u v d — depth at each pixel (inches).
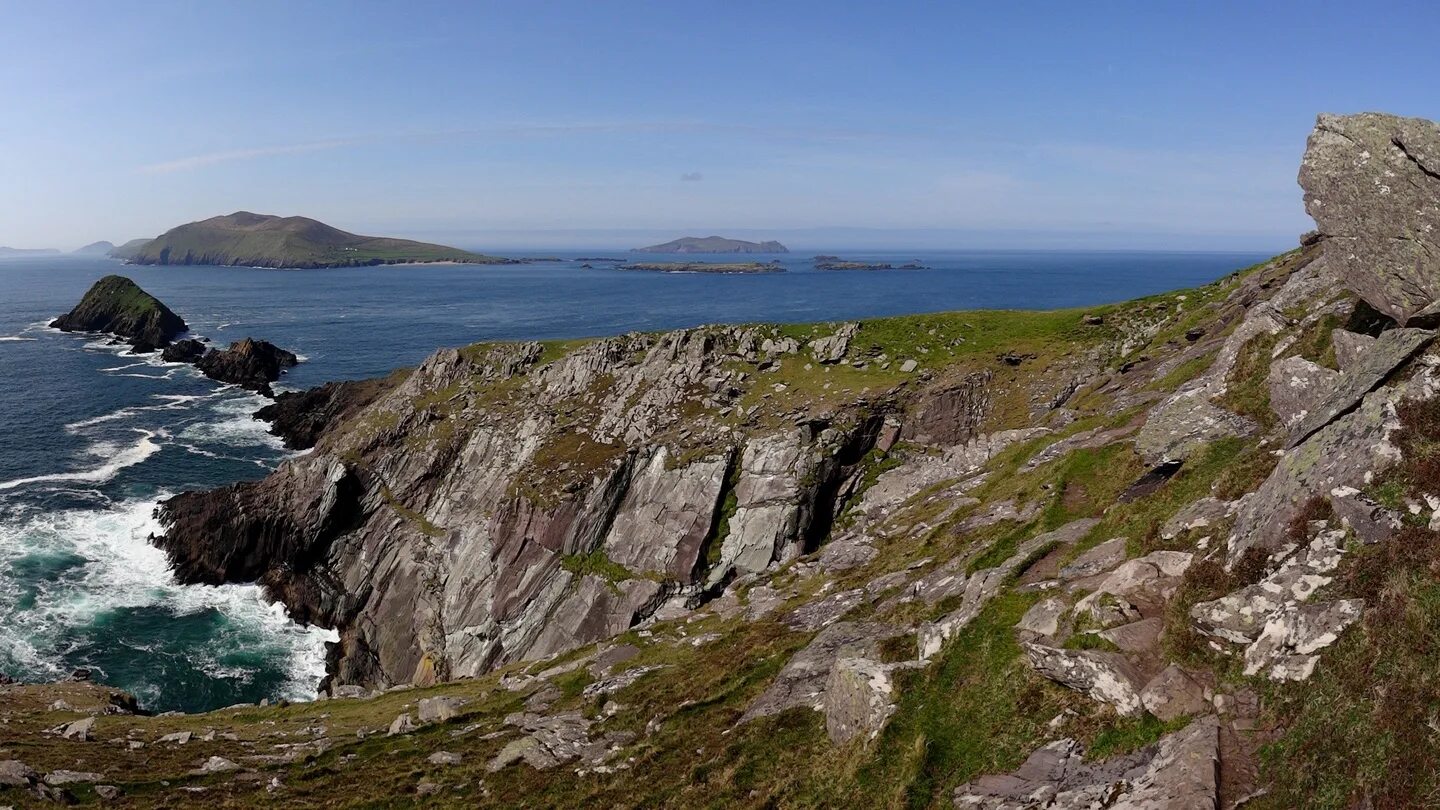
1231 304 1850.4
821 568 1616.6
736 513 2321.6
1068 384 2343.8
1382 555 556.7
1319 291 1175.6
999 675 749.9
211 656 2342.5
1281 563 640.4
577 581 2325.3
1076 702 665.0
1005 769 642.2
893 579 1296.8
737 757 890.1
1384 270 938.1
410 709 1491.1
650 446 2559.1
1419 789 406.0
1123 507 1009.5
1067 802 566.9
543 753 1081.4
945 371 2650.1
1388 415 648.4
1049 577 926.4
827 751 823.1
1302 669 535.5
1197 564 712.4
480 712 1352.1
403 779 1077.8
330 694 2224.4
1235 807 483.5
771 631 1314.0
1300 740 490.3
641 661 1428.4
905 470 2265.0
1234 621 616.4
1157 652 667.4
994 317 3085.6
